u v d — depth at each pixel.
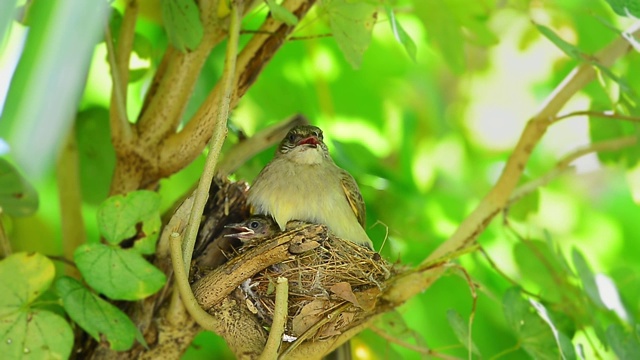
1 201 8.67
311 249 7.82
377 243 11.56
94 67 10.84
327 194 9.15
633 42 8.65
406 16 12.30
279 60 12.28
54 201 11.20
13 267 7.27
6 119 3.10
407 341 10.52
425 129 14.19
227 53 7.43
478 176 14.59
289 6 8.42
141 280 7.41
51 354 7.21
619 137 10.80
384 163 13.29
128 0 8.77
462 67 10.70
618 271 11.14
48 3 3.23
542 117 9.52
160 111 8.52
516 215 11.27
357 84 12.98
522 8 12.05
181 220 7.71
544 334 9.00
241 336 7.42
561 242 14.59
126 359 8.05
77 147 10.62
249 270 7.43
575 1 12.43
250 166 11.41
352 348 10.61
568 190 14.54
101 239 8.50
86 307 7.39
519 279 11.55
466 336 8.74
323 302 7.89
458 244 9.48
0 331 7.16
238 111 12.10
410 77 13.68
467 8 10.30
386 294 8.88
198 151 8.55
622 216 14.45
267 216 9.00
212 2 8.56
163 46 10.85
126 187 8.58
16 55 3.67
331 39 12.37
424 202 12.68
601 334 9.74
